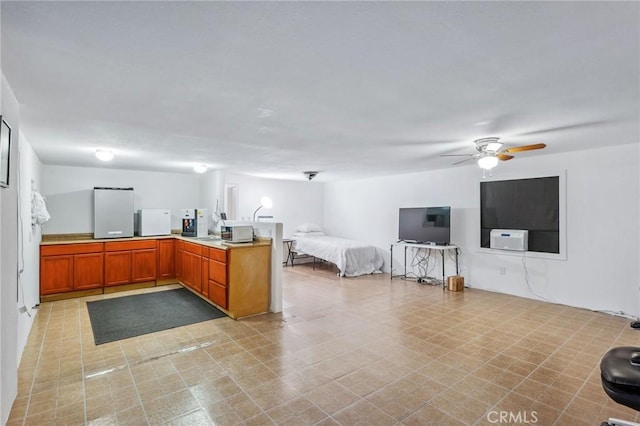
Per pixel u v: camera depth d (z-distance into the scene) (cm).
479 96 224
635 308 392
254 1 121
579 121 284
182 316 400
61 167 530
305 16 132
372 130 313
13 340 215
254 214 726
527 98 228
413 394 231
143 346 311
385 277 639
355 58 170
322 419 203
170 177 641
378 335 339
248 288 404
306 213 821
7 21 134
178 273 568
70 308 431
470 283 549
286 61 173
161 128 304
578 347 311
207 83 202
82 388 237
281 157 465
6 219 194
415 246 583
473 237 544
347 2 122
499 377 254
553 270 457
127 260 529
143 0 121
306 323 376
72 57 167
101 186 566
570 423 199
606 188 411
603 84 204
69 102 233
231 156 456
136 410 211
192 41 153
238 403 219
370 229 725
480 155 370
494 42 154
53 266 466
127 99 229
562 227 448
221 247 404
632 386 149
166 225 585
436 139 349
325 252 682
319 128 306
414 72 187
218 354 294
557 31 145
